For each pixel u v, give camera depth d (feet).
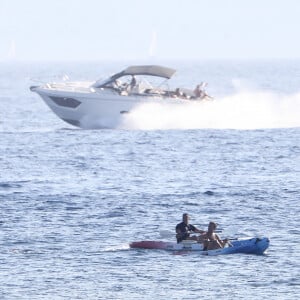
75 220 604.08
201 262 519.60
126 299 468.75
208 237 537.24
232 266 512.22
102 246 548.72
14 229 583.58
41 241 558.56
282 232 574.56
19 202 652.48
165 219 607.78
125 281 491.72
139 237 567.18
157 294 474.08
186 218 541.75
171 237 556.10
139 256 530.68
